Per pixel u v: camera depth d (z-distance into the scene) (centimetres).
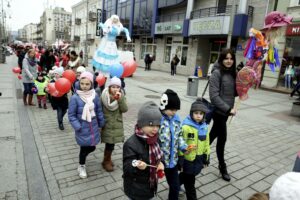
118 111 366
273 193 105
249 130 641
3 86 1051
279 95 1357
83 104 338
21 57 1179
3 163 379
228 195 332
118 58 636
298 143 564
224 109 341
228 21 1680
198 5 2138
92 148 351
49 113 672
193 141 288
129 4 3002
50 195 305
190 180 300
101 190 322
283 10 1521
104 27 625
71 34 5931
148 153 221
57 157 410
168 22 2303
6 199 293
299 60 1450
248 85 361
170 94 261
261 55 531
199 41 2128
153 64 2759
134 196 224
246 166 425
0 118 604
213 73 357
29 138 486
